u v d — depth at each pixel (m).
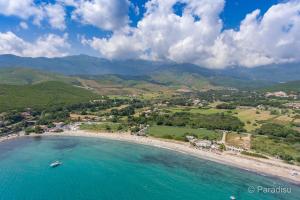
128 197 129.00
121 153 196.38
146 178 151.00
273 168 162.12
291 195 131.38
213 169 164.00
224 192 134.38
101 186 140.50
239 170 161.75
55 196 128.75
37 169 162.00
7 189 134.88
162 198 128.62
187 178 150.62
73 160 179.62
